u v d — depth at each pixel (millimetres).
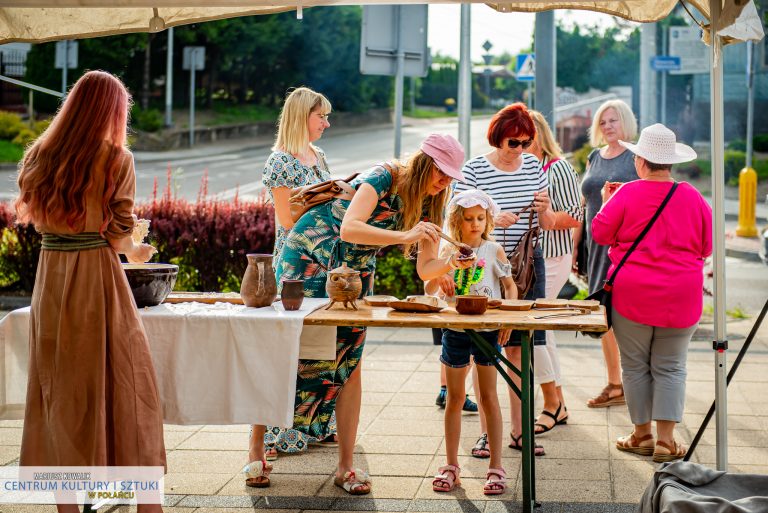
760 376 6422
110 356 3404
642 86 21516
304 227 4207
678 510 3215
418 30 8977
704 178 26484
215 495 4109
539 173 4984
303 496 4094
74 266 3383
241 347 3648
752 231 16344
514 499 4055
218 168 24906
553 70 9617
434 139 3900
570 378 6488
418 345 7660
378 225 4055
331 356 3936
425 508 3941
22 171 3418
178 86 33938
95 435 3355
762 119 31109
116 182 3391
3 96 30469
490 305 3887
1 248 9570
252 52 34375
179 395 3678
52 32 4504
